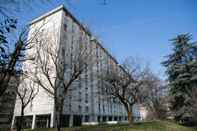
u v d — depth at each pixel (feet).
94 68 103.60
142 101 99.14
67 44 126.82
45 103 119.65
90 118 154.30
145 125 83.82
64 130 72.13
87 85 151.53
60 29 127.95
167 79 102.37
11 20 11.30
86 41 63.57
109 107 196.13
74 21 148.36
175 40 104.58
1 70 15.83
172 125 88.12
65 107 127.34
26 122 126.82
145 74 95.25
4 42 11.52
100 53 82.38
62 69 57.67
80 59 58.80
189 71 93.76
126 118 235.81
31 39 22.02
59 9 140.05
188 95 86.89
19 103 127.65
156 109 140.05
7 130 111.75
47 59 63.05
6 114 127.24
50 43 62.34
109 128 72.49
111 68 94.48
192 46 98.37
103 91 100.37
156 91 122.01
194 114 81.66
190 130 76.84
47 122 115.75
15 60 17.03
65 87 53.93
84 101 148.87
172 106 96.89
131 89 90.94
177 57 101.04
